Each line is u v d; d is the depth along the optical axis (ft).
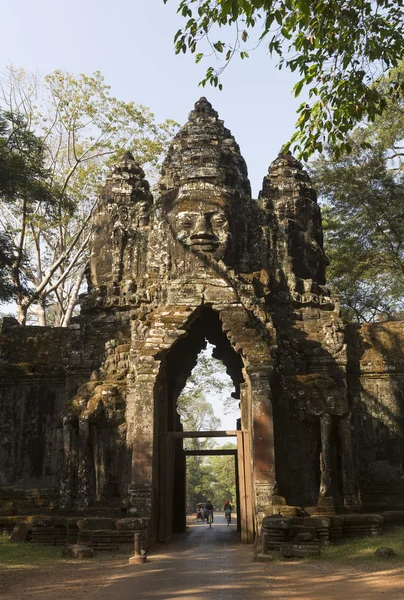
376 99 38.01
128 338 62.18
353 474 53.57
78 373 62.18
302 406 54.13
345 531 47.91
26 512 57.31
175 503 69.46
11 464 61.62
